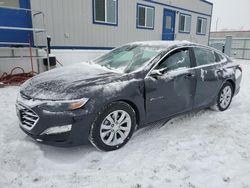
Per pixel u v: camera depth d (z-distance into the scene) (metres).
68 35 8.74
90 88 2.82
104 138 2.96
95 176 2.54
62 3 8.34
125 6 10.56
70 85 2.88
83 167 2.71
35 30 7.16
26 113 2.87
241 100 5.64
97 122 2.83
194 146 3.20
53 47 8.43
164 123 3.99
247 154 3.03
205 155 2.97
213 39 25.48
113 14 10.12
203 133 3.62
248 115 4.49
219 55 4.71
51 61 7.55
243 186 2.41
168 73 3.52
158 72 3.34
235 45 22.78
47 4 7.98
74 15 8.77
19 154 2.89
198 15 15.45
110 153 2.99
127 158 2.88
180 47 3.86
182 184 2.43
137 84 3.14
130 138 3.24
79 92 2.75
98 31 9.71
